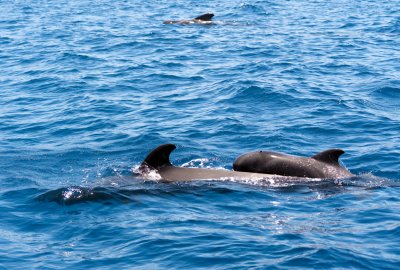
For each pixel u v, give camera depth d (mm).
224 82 41469
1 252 18719
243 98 37562
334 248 18516
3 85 43000
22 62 50562
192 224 20469
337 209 21781
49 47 56844
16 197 23141
